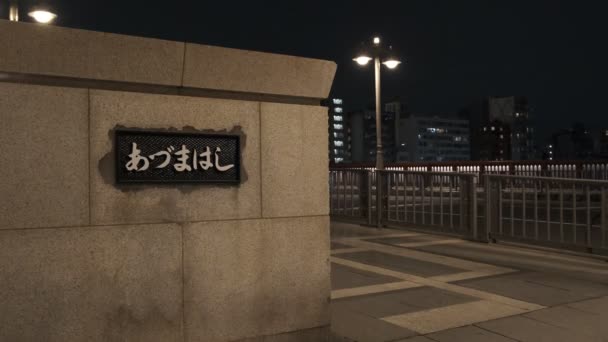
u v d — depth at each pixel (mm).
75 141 4227
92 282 4262
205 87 4750
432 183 12750
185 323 4629
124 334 4375
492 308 6660
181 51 4559
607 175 24578
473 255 10359
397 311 6477
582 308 6703
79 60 4195
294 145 5207
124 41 4340
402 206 13516
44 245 4098
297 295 5188
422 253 10477
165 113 4586
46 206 4113
